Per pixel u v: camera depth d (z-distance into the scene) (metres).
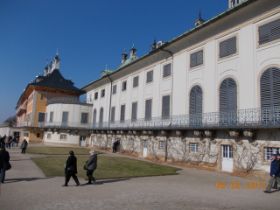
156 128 29.80
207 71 25.31
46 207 9.36
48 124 54.59
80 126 52.62
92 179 14.62
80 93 63.06
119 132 39.66
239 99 21.69
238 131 20.17
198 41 26.86
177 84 29.44
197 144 24.77
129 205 9.95
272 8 19.86
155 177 17.75
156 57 33.44
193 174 19.98
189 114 27.02
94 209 9.27
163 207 9.81
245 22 21.91
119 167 22.09
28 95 69.00
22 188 12.65
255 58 20.75
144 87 35.84
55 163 22.88
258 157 18.73
